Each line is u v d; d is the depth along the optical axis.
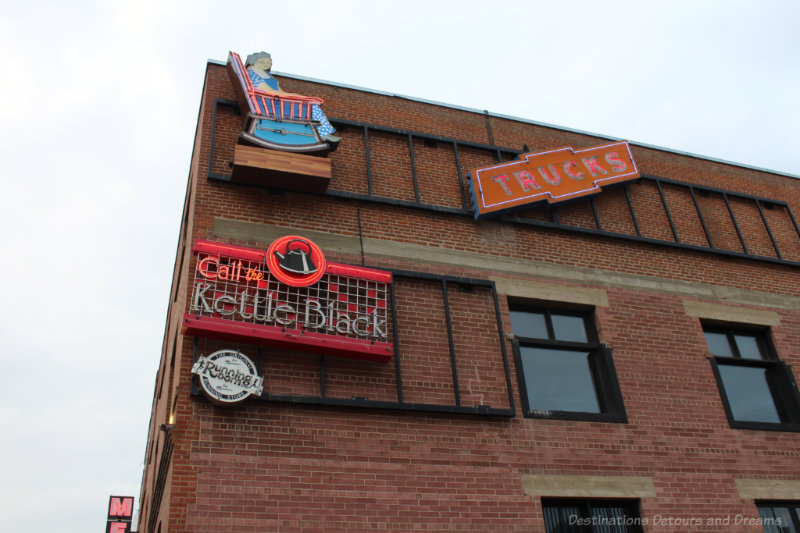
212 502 9.41
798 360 14.72
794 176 18.31
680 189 16.45
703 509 11.88
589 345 13.20
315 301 11.12
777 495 12.53
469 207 13.95
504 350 12.28
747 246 16.28
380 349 11.02
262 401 10.36
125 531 17.77
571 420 11.95
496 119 15.66
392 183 13.64
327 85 14.36
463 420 11.35
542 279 13.52
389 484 10.37
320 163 12.39
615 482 11.59
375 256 12.55
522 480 11.10
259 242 11.86
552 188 14.44
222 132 12.86
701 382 13.41
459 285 12.77
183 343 10.38
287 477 9.91
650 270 14.64
